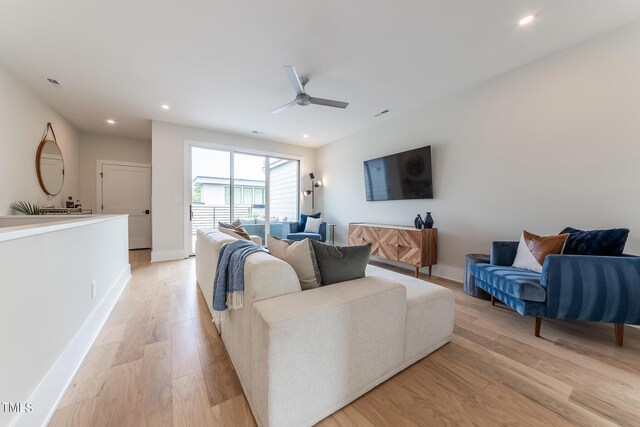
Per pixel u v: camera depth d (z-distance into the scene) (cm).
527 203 264
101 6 184
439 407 122
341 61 254
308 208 607
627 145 206
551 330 200
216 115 403
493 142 289
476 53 243
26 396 102
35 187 332
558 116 241
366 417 116
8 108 273
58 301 132
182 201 454
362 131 476
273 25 204
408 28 208
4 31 210
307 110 381
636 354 168
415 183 371
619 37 207
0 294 89
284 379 102
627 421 115
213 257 198
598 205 221
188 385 135
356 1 180
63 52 240
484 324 210
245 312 124
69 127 438
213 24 203
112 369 147
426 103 357
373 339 132
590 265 175
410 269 396
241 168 530
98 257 201
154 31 211
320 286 141
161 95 331
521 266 230
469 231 315
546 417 116
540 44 230
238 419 114
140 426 109
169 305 242
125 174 536
